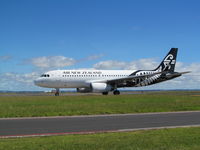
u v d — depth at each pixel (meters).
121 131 12.58
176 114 20.41
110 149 8.66
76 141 9.89
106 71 53.12
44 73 50.88
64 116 19.36
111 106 25.42
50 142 9.75
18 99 36.47
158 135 11.08
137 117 18.42
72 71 51.31
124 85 53.12
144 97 39.75
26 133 12.18
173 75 56.16
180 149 8.62
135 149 8.62
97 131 12.69
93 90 49.03
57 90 52.41
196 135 11.02
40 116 19.41
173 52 56.97
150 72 55.12
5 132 12.44
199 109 24.56
